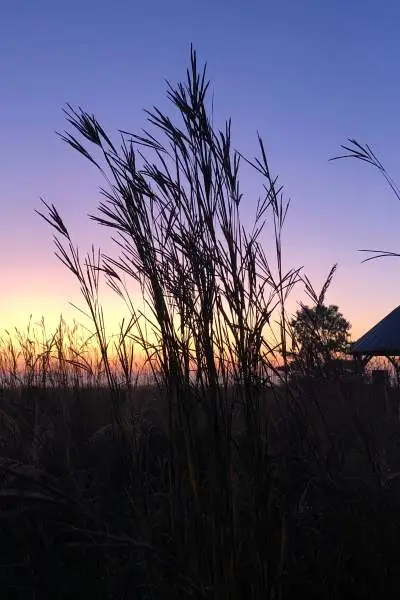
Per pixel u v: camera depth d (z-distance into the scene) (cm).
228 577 224
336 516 288
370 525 287
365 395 350
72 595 304
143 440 315
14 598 312
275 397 280
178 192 243
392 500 295
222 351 235
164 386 251
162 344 239
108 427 370
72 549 309
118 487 313
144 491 278
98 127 247
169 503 243
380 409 354
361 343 1274
